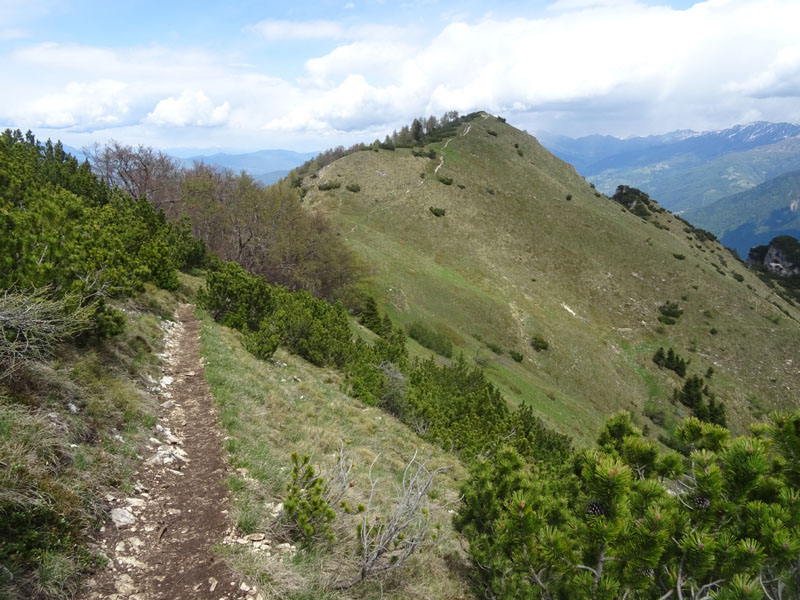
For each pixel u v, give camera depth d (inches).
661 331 3467.0
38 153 1375.5
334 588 191.8
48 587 141.2
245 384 454.6
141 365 390.9
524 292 3398.1
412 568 232.8
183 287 882.8
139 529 190.5
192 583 167.3
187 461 267.6
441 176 4554.6
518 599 193.3
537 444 965.8
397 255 3208.7
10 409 196.9
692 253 4778.5
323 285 2139.5
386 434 559.8
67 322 282.4
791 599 136.2
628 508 154.3
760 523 143.3
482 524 262.7
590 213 4653.1
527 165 5315.0
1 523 144.5
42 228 372.2
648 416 2760.8
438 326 2564.0
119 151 1696.6
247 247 1855.3
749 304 3924.7
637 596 159.2
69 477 191.2
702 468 156.6
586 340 3139.8
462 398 946.7
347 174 4325.8
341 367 873.5
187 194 1775.3
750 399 3093.0
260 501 241.8
